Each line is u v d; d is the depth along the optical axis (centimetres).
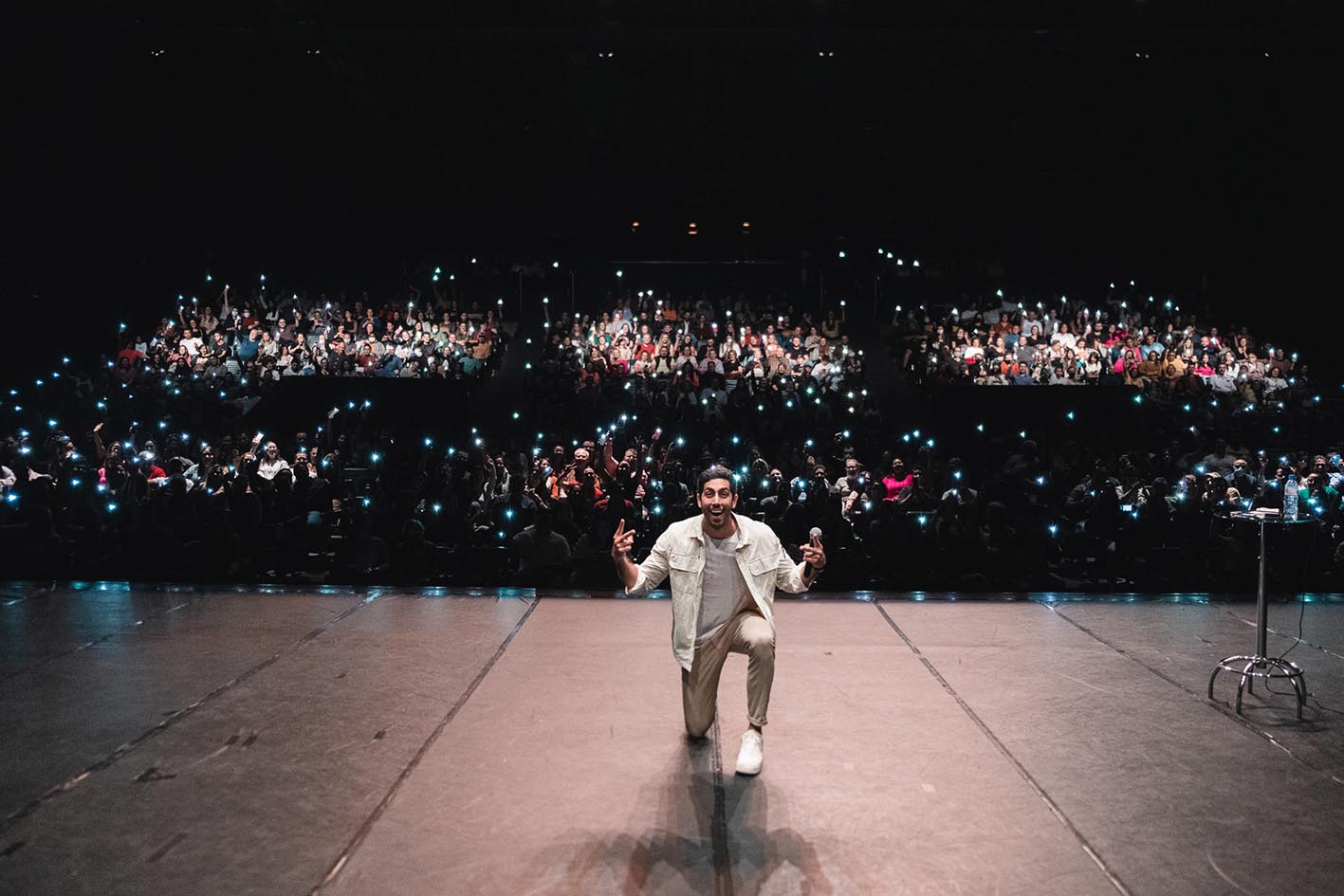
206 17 1916
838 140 2964
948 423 2034
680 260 3084
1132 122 2752
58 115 2509
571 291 2825
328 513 1322
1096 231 3059
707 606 534
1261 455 1631
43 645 730
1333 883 407
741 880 407
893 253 3080
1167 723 580
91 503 1352
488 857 424
